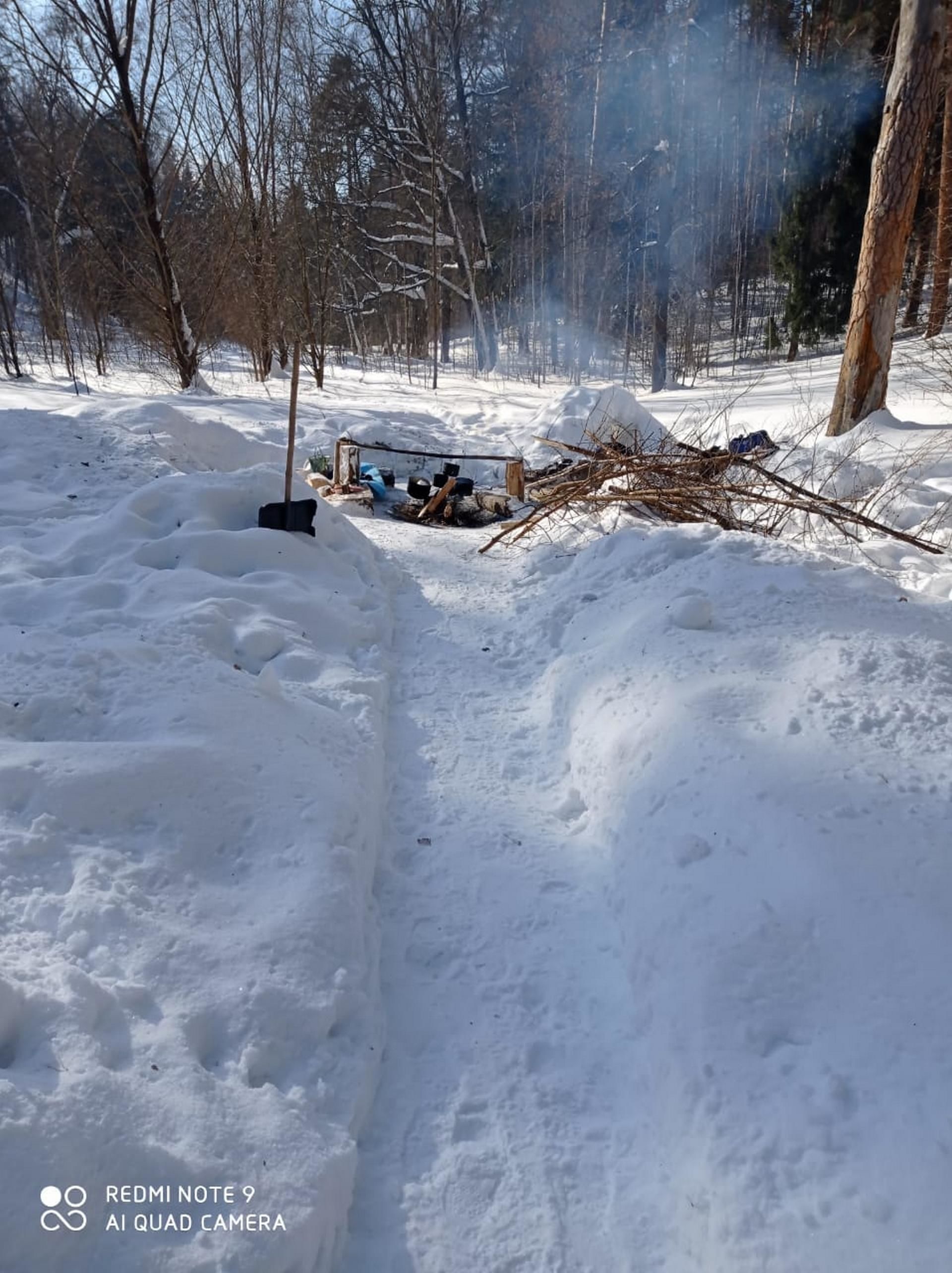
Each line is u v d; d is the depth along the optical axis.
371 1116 1.99
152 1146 1.59
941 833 2.23
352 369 23.12
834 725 2.73
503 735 3.70
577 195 22.31
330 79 22.83
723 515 6.18
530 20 23.70
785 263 21.67
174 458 6.95
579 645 4.21
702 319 25.52
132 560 4.52
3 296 15.38
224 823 2.52
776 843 2.31
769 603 3.82
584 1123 2.00
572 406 10.28
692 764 2.74
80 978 1.85
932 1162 1.55
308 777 2.79
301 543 4.91
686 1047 1.94
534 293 23.72
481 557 6.14
